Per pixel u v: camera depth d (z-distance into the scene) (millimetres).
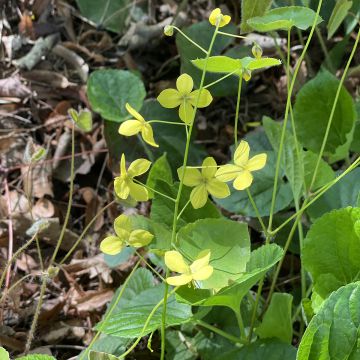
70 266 362
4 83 432
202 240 257
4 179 397
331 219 262
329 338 222
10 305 341
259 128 425
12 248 365
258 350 259
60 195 402
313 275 271
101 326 248
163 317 234
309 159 299
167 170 290
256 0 256
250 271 248
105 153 417
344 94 333
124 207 393
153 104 409
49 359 221
